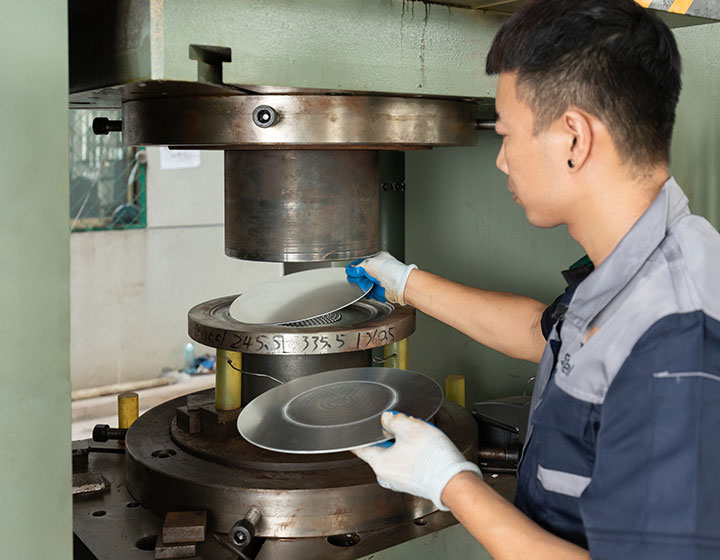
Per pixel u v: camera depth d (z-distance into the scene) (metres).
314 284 1.48
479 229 2.02
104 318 5.27
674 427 0.71
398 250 2.15
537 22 0.81
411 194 2.13
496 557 0.81
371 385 1.29
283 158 1.18
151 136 1.17
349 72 1.01
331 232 1.21
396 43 1.04
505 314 1.26
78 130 5.09
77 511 1.30
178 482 1.24
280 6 0.94
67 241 0.91
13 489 0.90
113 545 1.19
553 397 0.84
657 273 0.78
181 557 1.14
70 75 1.09
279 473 1.25
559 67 0.79
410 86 1.07
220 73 0.95
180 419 1.45
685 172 1.66
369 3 1.01
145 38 0.88
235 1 0.91
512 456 1.48
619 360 0.77
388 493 1.22
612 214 0.83
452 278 2.10
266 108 1.05
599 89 0.78
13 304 0.88
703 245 0.78
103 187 5.23
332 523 1.20
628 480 0.72
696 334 0.73
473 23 1.11
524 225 1.94
